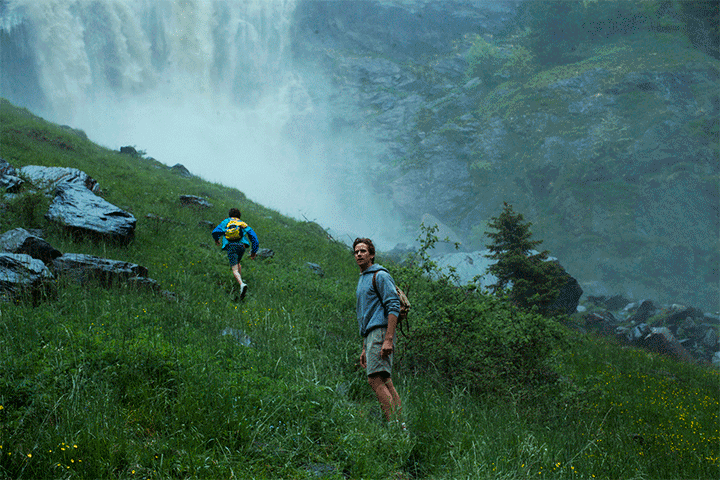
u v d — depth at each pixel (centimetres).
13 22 6450
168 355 387
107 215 915
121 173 1650
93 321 454
